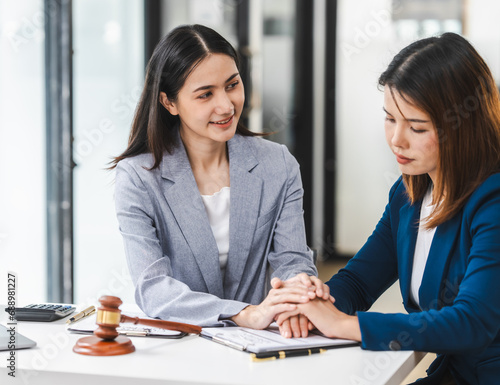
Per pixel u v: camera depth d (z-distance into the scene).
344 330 1.37
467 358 1.42
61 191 2.82
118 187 1.70
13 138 2.62
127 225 1.65
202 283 1.72
